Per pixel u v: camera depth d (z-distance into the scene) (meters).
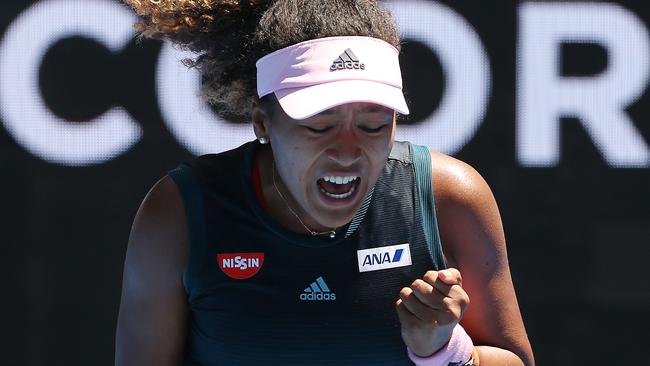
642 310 16.75
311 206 7.16
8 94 16.42
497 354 7.70
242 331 7.51
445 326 6.94
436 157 7.80
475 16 16.61
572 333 16.81
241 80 7.63
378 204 7.52
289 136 7.00
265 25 7.27
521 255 16.81
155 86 16.53
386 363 7.57
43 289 16.66
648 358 16.78
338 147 6.85
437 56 16.59
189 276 7.60
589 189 16.72
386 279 7.50
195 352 7.87
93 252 16.70
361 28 7.12
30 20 16.41
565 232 16.77
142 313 7.81
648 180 16.69
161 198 7.66
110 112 16.55
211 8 7.57
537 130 16.67
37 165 16.55
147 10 7.79
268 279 7.48
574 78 16.62
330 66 6.92
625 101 16.62
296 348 7.50
